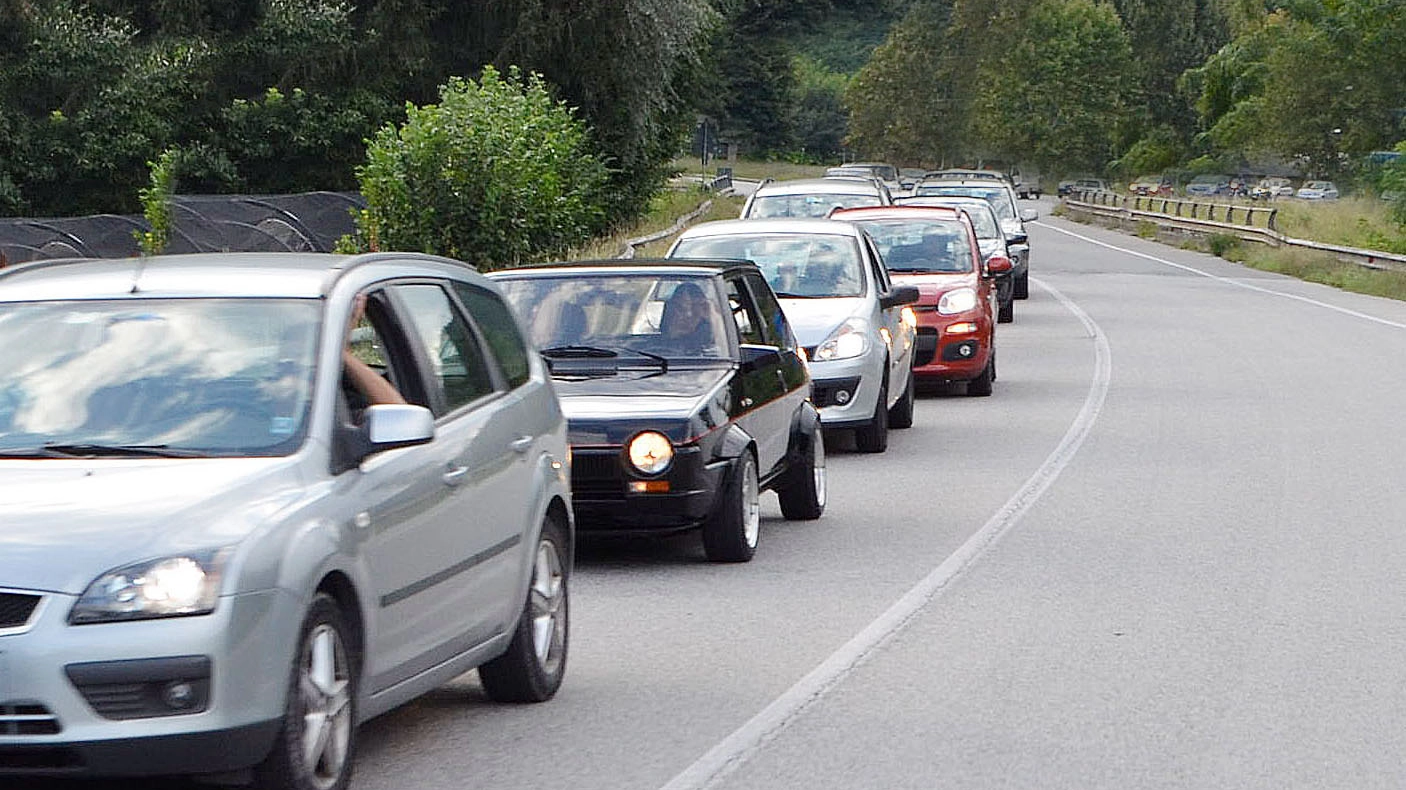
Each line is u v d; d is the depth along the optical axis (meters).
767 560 31.36
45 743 14.84
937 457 44.12
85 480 16.27
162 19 123.50
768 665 23.62
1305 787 17.98
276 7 121.44
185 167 117.94
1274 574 29.41
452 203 79.38
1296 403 54.34
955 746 19.61
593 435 29.53
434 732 20.38
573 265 35.09
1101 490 38.59
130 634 14.95
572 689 22.47
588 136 112.00
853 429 44.94
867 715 21.00
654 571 30.58
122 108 117.06
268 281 18.88
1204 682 22.41
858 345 43.62
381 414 17.39
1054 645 24.55
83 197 119.12
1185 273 126.94
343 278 19.06
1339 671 22.97
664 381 31.31
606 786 18.16
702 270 34.19
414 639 18.30
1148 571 29.78
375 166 80.06
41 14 117.62
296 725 15.94
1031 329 82.56
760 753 19.41
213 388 17.67
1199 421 50.34
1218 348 72.69
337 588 16.89
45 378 17.94
